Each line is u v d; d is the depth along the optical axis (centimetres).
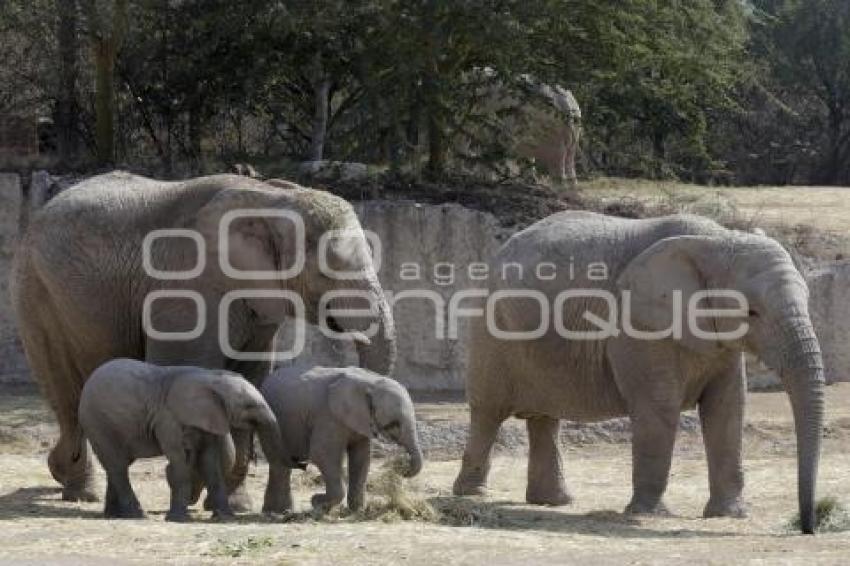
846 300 2366
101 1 2491
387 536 1153
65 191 1488
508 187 2573
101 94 2588
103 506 1463
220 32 2623
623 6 2502
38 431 1942
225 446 1302
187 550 1102
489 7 2442
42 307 1473
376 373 1343
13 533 1186
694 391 1421
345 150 2570
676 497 1562
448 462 1869
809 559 1062
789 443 1955
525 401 1520
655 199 2648
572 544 1148
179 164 2588
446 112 2528
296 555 1076
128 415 1307
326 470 1302
